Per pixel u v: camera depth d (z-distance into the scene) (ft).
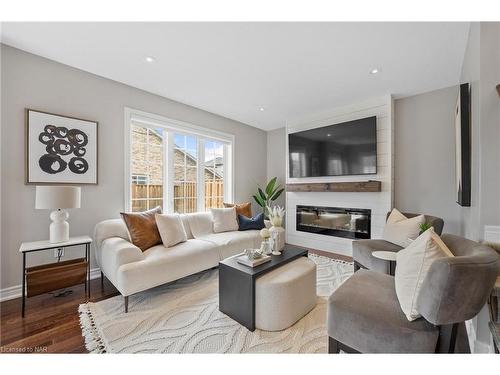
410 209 10.75
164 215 8.74
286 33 6.29
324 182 12.76
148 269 6.68
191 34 6.37
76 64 7.99
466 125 6.37
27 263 7.38
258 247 10.78
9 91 6.98
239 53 7.27
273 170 16.61
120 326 5.64
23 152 7.23
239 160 14.85
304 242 13.67
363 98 11.02
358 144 11.25
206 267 8.38
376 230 10.90
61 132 7.86
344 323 4.03
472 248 3.92
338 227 12.28
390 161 10.50
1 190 6.89
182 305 6.65
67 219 8.07
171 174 11.48
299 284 5.88
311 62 7.77
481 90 5.00
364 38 6.48
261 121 14.71
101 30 6.23
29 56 7.30
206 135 12.75
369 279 5.10
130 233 7.95
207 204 13.24
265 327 5.49
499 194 4.87
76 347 4.94
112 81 9.14
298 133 13.64
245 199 15.29
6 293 6.96
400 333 3.51
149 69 8.30
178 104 11.43
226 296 6.12
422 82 9.34
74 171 8.14
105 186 8.95
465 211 7.75
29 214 7.32
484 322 4.63
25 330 5.49
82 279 7.12
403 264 4.09
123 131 9.46
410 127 10.75
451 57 7.45
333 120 12.34
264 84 9.50
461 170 6.51
